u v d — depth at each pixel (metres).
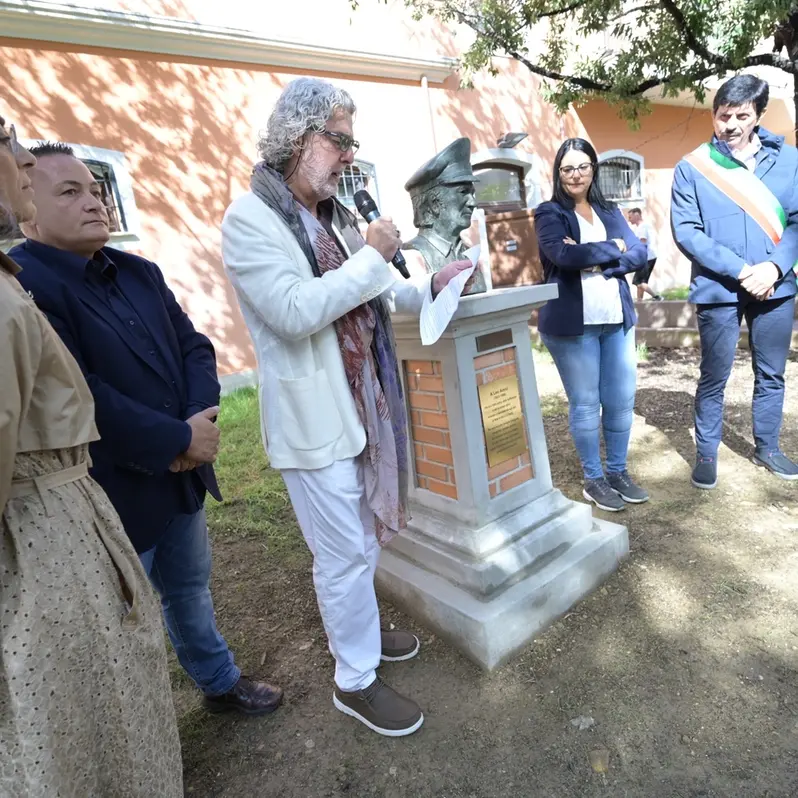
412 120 8.19
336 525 1.75
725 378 3.06
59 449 1.20
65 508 1.18
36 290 1.43
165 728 1.35
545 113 9.75
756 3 4.04
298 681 2.16
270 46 6.70
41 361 1.14
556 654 2.12
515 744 1.78
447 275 1.91
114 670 1.22
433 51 8.20
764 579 2.39
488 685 2.02
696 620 2.21
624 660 2.06
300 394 1.67
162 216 6.24
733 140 2.83
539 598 2.20
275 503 3.63
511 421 2.41
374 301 1.84
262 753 1.86
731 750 1.68
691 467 3.49
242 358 6.84
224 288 6.69
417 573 2.37
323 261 1.69
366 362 1.77
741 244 2.86
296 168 1.68
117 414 1.45
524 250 8.90
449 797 1.64
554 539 2.41
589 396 2.94
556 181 2.82
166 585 1.82
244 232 1.60
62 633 1.13
